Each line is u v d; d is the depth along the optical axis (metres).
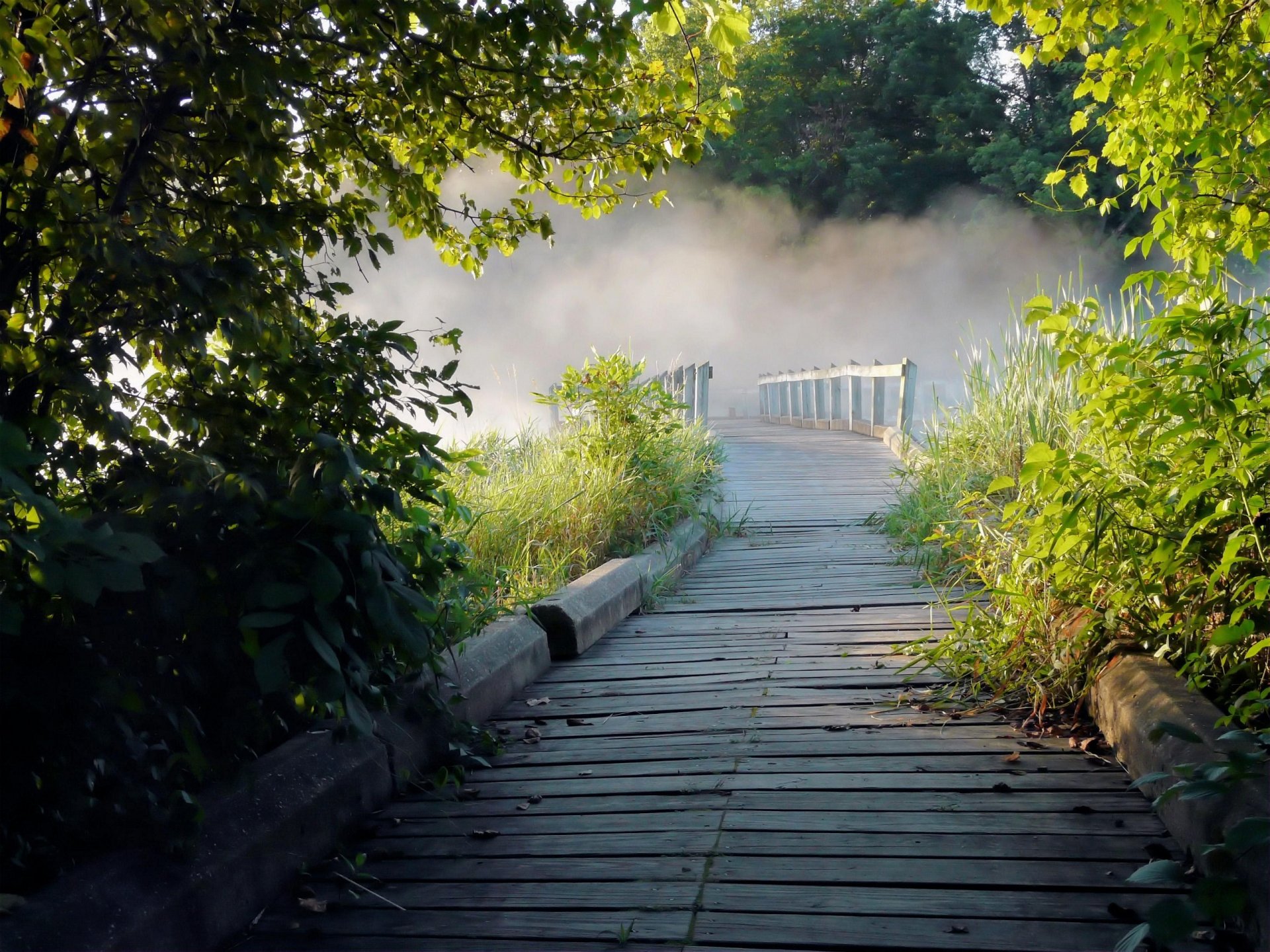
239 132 2.54
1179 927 1.79
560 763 3.74
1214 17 3.68
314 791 3.01
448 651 3.90
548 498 6.98
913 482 9.13
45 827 2.43
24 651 2.26
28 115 2.41
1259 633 3.14
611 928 2.52
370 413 2.97
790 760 3.59
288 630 2.42
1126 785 3.19
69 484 2.71
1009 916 2.46
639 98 3.44
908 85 34.09
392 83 3.14
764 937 2.43
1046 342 7.49
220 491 2.46
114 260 2.27
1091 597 3.89
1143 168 4.19
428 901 2.72
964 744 3.64
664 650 5.28
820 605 6.05
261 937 2.57
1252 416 3.15
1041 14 3.73
